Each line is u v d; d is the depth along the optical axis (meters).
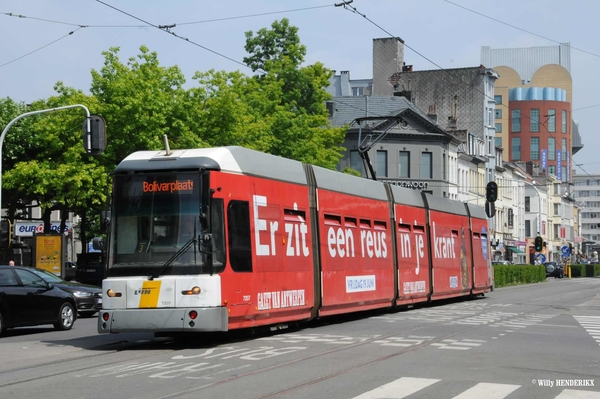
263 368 13.20
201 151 17.39
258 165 18.78
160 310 16.42
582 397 10.52
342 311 22.84
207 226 16.59
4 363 14.94
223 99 42.34
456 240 34.59
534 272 71.56
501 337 18.80
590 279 86.81
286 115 48.16
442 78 96.00
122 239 16.95
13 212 47.06
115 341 18.88
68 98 42.16
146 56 42.47
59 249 38.81
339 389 11.09
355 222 24.22
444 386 11.33
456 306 32.06
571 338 18.78
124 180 17.17
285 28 55.19
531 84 181.25
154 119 40.34
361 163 76.44
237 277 17.27
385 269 26.31
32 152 46.16
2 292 20.91
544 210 133.75
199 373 12.70
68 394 10.92
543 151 157.00
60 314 22.95
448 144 81.88
